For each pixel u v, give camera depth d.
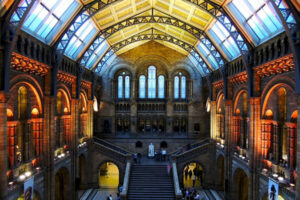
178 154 36.00
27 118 19.17
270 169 19.86
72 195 27.70
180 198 27.22
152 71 42.34
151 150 38.91
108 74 41.66
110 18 26.20
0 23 13.80
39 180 19.88
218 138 34.03
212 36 27.31
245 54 21.86
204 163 34.72
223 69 28.45
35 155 20.59
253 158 21.59
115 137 41.38
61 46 22.11
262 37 20.03
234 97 27.62
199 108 41.78
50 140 21.16
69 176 27.06
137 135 41.88
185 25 28.45
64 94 26.17
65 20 20.53
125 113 41.97
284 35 16.67
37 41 18.81
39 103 20.55
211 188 34.56
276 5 14.91
